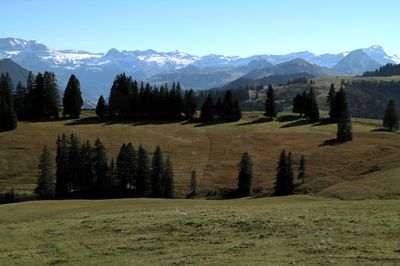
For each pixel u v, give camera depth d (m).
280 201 75.31
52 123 189.62
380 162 116.81
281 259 26.59
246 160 121.69
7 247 36.28
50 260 30.72
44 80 199.75
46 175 118.69
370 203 49.41
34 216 56.38
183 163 146.50
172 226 39.38
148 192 123.50
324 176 121.81
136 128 185.00
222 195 121.19
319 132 177.38
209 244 32.91
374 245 29.09
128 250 32.47
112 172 127.38
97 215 51.75
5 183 127.94
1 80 198.25
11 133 168.00
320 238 32.12
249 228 37.22
